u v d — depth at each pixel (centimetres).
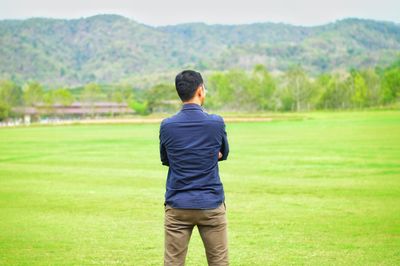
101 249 905
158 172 2125
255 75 15525
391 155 2580
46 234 1027
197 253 875
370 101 13462
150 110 14700
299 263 803
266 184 1711
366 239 947
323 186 1647
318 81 15588
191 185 547
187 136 552
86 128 6819
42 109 14350
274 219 1139
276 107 15175
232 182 1766
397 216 1156
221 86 15362
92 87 15888
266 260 821
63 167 2378
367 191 1529
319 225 1071
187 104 570
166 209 561
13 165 2498
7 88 13775
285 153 2800
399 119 6794
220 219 555
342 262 805
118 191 1614
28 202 1433
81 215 1228
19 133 5912
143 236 998
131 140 4222
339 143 3369
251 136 4278
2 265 816
